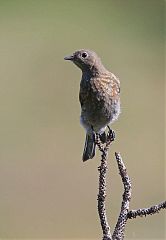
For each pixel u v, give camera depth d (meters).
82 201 16.53
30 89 21.27
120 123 20.05
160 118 20.50
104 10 25.61
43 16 25.39
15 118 20.19
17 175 17.66
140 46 23.80
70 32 24.50
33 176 17.66
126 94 21.34
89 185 17.16
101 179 6.11
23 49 23.39
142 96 21.28
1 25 24.86
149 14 25.34
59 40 23.98
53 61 22.56
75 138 19.27
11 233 15.30
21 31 24.50
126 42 24.02
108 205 15.66
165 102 21.17
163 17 25.14
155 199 17.05
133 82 21.89
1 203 16.30
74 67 21.91
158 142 19.30
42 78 21.66
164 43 24.19
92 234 15.20
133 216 5.97
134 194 17.03
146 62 22.98
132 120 20.30
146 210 5.98
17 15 25.39
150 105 20.95
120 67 22.61
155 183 17.61
